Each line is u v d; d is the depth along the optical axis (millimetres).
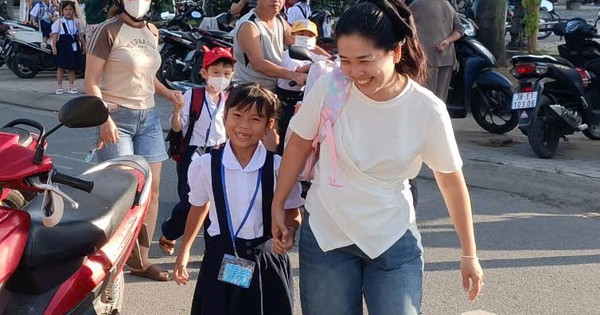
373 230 2996
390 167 2959
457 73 9406
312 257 3100
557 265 5523
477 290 3078
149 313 4766
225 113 3545
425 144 2965
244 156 3551
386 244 3010
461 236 3086
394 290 3002
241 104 3463
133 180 3832
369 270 3078
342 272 3059
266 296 3527
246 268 3455
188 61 12633
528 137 8328
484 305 4871
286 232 3193
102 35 4836
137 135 5102
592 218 6641
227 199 3506
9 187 3037
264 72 5656
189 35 13023
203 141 5320
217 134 5328
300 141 3125
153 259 5605
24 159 2992
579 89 8367
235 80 5879
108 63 4898
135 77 4977
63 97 13102
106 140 4812
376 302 3021
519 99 8297
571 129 8297
